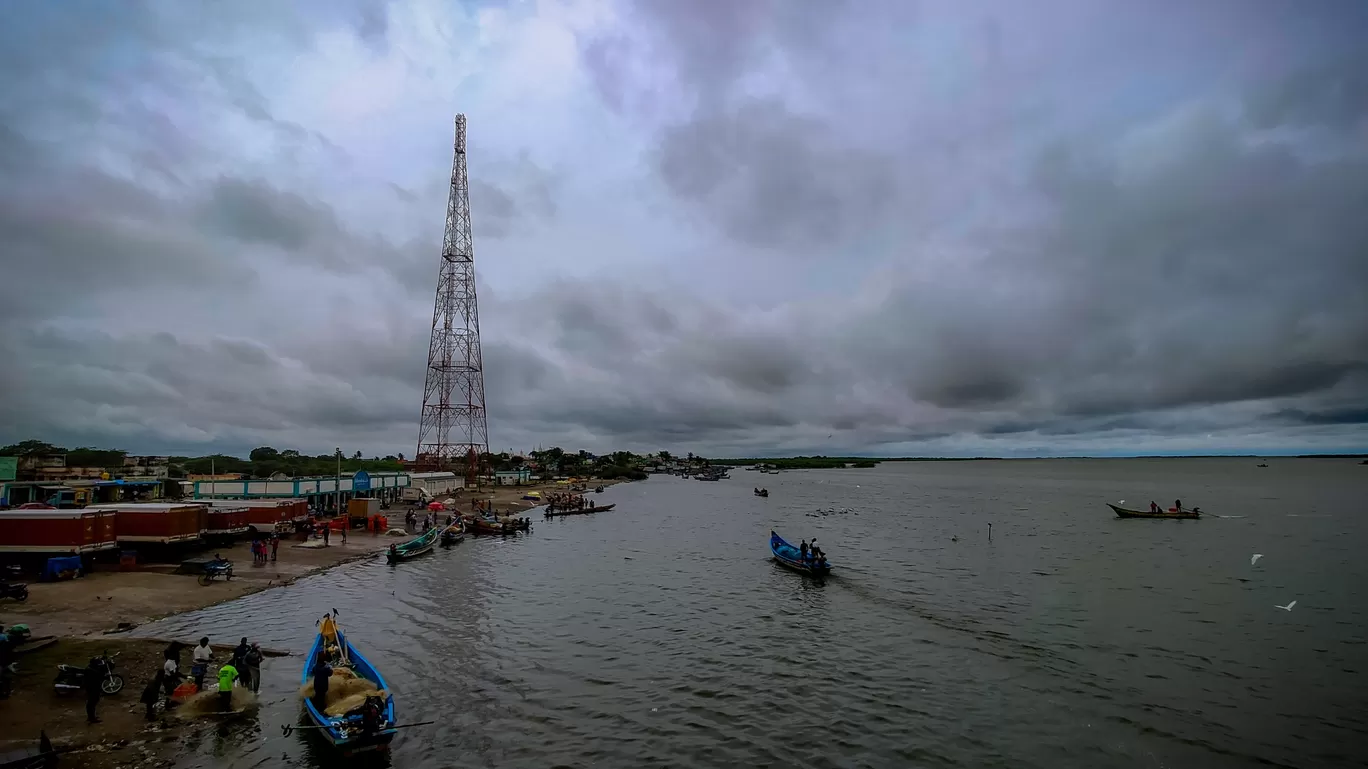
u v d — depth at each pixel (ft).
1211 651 120.98
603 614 144.36
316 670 85.30
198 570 164.45
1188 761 80.07
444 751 78.69
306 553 208.33
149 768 69.92
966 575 193.47
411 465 486.79
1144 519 359.87
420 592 162.50
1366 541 268.00
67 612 123.44
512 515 386.52
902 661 114.21
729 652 118.21
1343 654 119.24
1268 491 629.92
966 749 82.12
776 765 77.15
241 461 592.19
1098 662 114.52
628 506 485.15
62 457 348.38
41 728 76.28
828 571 191.72
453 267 484.33
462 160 483.92
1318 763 80.07
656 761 77.51
